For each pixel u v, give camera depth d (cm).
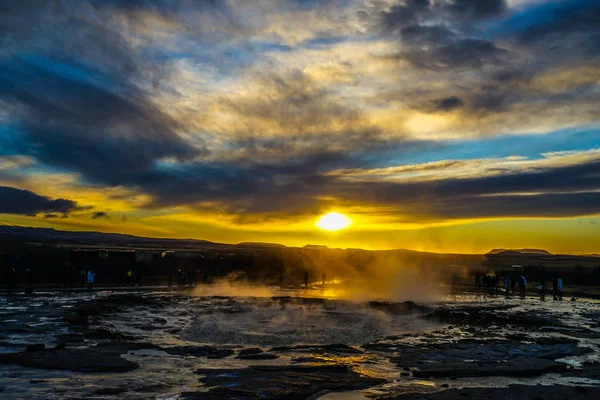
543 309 3228
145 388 1153
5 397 1064
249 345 1855
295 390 1164
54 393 1099
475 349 1753
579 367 1499
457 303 3644
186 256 6838
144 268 5866
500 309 3203
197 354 1590
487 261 17088
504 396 1139
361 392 1189
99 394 1101
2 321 2122
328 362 1505
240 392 1131
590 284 6462
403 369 1442
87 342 1744
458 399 1114
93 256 5869
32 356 1438
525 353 1681
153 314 2717
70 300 3058
